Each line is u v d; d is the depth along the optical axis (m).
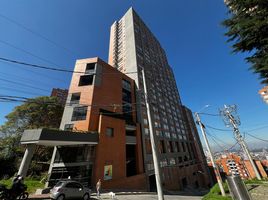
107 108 31.17
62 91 53.19
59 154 22.98
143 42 64.38
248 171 49.78
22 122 34.41
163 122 53.06
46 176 21.27
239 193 4.59
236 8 7.64
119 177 24.78
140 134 36.44
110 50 67.06
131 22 62.91
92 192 18.78
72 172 21.58
